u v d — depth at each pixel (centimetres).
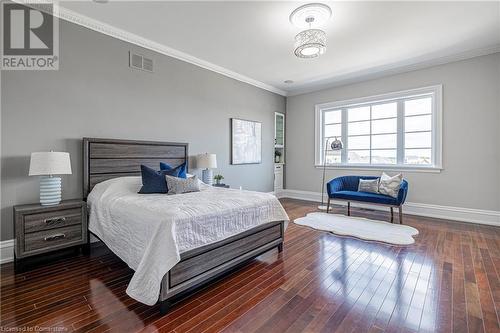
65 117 284
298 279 218
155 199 244
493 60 374
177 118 395
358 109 525
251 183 539
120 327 155
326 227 368
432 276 221
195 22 301
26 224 229
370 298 188
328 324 159
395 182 396
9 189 250
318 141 577
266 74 494
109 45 317
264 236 261
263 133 567
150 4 266
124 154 327
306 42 277
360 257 264
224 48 376
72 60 288
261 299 187
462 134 401
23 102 257
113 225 229
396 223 389
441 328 154
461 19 294
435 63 419
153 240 176
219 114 464
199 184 327
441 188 422
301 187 609
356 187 462
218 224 211
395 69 458
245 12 280
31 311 170
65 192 284
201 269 196
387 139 487
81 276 221
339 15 284
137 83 345
